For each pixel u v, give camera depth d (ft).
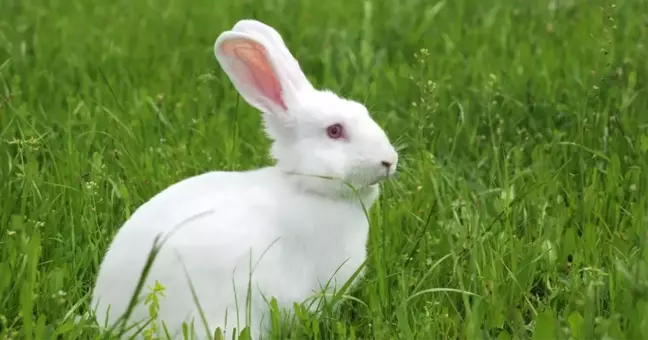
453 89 24.18
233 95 24.31
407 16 31.60
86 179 18.66
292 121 14.84
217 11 33.17
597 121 20.66
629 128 20.74
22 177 17.72
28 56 27.76
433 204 17.43
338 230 14.47
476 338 13.42
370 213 16.97
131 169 19.35
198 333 13.44
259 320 13.80
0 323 14.16
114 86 24.71
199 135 21.20
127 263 13.73
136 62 27.32
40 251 15.43
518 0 32.99
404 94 24.25
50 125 22.02
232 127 22.27
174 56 27.63
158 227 13.78
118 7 33.99
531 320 14.92
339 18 31.76
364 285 15.39
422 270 15.71
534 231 17.03
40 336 13.14
